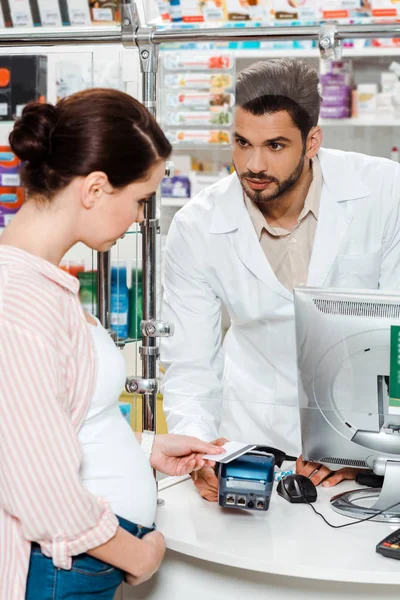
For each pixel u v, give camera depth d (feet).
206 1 6.83
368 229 7.31
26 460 4.22
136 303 7.11
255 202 7.36
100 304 7.05
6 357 4.21
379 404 6.19
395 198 7.27
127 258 7.12
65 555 4.46
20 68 7.05
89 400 4.68
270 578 5.55
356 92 8.01
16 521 4.55
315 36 6.35
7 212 7.12
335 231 7.27
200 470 6.63
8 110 7.11
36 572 4.60
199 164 11.20
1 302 4.29
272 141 6.95
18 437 4.22
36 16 6.92
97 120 4.56
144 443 6.28
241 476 5.98
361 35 6.31
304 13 6.68
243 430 7.73
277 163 7.03
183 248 7.57
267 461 6.10
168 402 7.47
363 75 7.99
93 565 4.70
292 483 6.44
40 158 4.58
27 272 4.43
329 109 8.08
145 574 4.88
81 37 6.66
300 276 7.48
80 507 4.36
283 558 5.32
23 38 6.81
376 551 5.38
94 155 4.54
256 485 5.95
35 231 4.66
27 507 4.28
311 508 6.30
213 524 5.96
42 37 6.76
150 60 6.59
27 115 4.57
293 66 6.90
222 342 7.96
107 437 4.99
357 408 6.24
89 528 4.46
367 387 6.17
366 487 6.69
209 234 7.44
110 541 4.61
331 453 6.42
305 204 7.29
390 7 6.58
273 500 6.48
